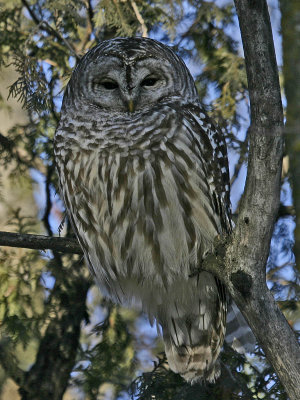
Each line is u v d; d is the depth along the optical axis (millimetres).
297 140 8875
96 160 10266
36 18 14281
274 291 12703
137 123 10242
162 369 12234
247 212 7949
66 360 12961
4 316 12875
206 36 14148
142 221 10227
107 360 12742
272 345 8047
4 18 14172
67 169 10531
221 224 10633
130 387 12039
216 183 10516
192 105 10852
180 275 10562
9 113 14195
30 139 13773
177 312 11070
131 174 10102
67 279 13133
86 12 14297
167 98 10719
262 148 7633
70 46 13039
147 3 14133
